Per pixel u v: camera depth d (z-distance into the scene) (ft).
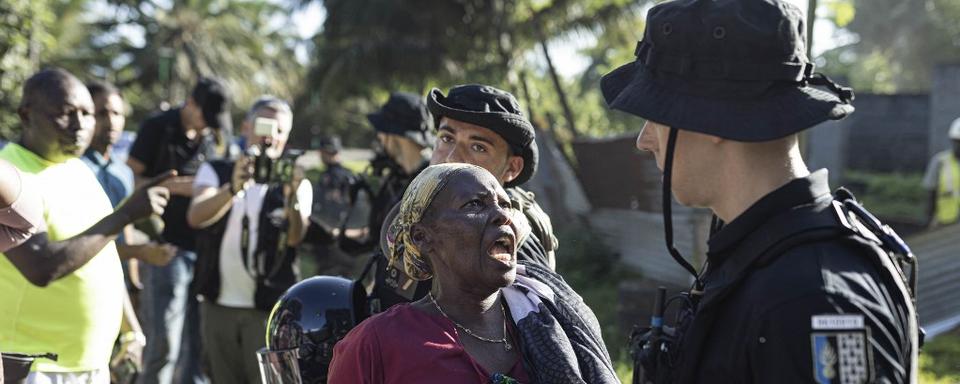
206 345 17.26
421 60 66.95
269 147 16.55
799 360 5.80
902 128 60.49
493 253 7.15
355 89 73.36
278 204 16.67
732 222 6.44
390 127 15.62
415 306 7.34
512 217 7.29
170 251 16.16
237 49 159.12
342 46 70.85
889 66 134.10
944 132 50.78
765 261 6.20
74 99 12.29
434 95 10.34
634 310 27.53
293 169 16.35
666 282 30.81
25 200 10.68
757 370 6.02
